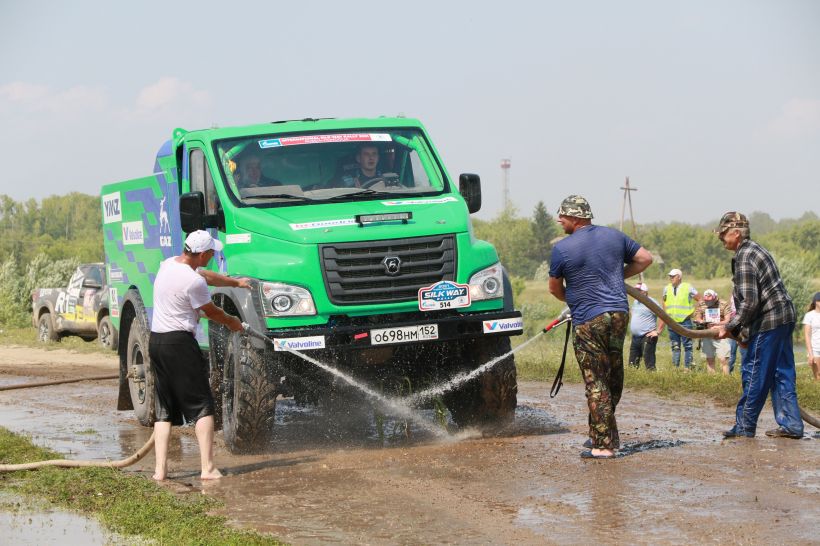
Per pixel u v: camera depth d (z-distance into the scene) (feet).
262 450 30.12
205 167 32.81
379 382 31.37
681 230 597.11
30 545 20.16
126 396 40.47
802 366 62.03
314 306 28.78
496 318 29.86
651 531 19.42
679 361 58.29
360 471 26.63
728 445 28.22
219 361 33.04
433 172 33.27
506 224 572.51
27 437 35.06
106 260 44.24
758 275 28.66
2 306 124.06
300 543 19.69
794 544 18.21
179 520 21.50
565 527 20.01
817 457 25.98
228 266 30.60
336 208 30.63
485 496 22.98
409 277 29.32
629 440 29.94
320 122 33.88
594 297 27.22
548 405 39.34
